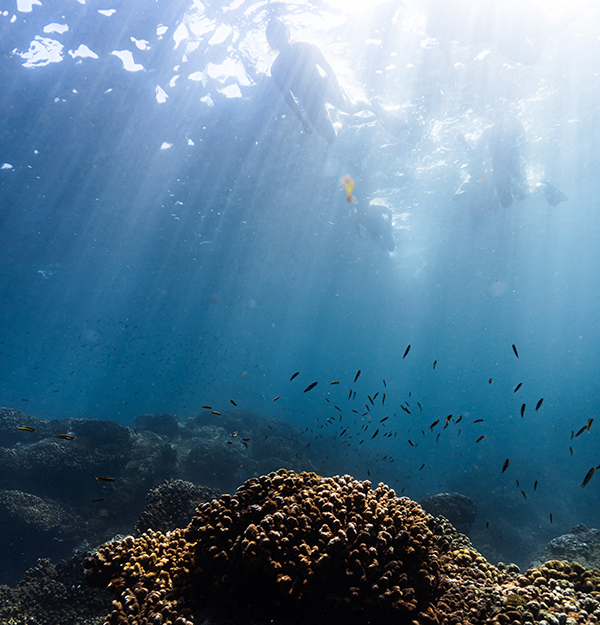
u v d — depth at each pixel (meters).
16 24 9.72
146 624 2.76
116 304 48.44
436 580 3.16
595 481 20.69
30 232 22.59
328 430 32.91
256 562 2.78
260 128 15.20
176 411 43.47
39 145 14.48
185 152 16.31
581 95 14.35
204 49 11.12
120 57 11.10
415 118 14.89
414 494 21.58
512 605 2.98
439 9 7.93
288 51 8.84
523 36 7.85
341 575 2.82
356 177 19.39
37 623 5.46
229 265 35.75
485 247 37.50
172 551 3.42
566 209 29.62
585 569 3.58
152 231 25.05
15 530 9.22
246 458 15.50
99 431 12.73
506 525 15.98
